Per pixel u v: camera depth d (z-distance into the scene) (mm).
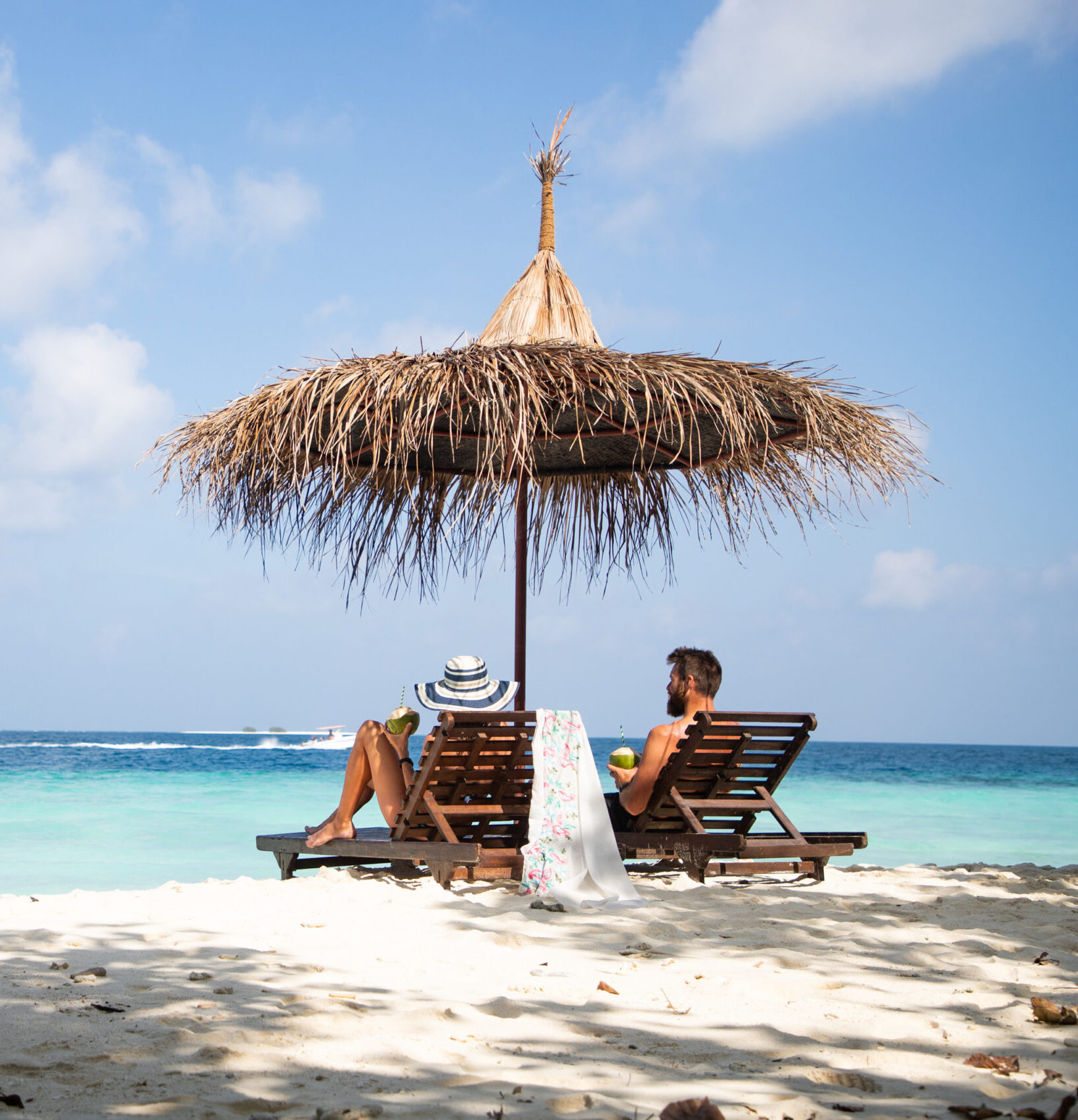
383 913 4312
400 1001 2855
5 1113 1910
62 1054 2295
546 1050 2439
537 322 6805
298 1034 2494
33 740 89562
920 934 4059
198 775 25078
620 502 7832
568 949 3658
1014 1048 2490
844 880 5883
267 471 6117
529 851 4824
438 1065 2301
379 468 6930
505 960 3436
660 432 6379
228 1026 2539
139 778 23406
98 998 2822
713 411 5590
